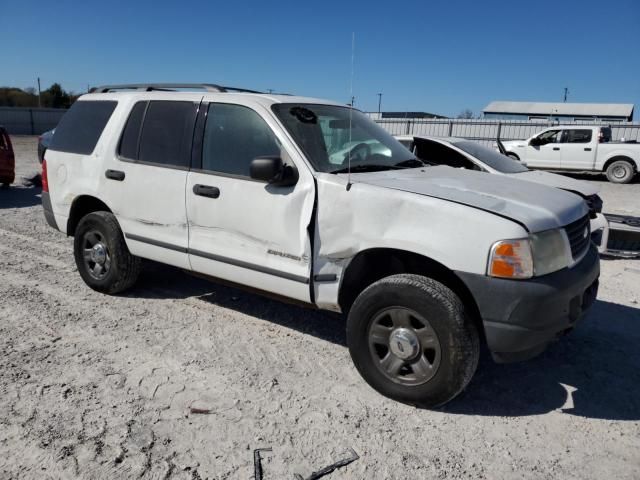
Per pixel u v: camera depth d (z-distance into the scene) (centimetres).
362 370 347
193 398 333
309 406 329
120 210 470
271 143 381
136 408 319
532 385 367
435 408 331
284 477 266
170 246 438
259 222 378
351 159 396
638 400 352
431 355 322
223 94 419
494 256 298
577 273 327
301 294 367
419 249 317
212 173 407
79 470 264
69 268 602
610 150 1844
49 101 5806
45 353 387
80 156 501
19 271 584
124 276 494
